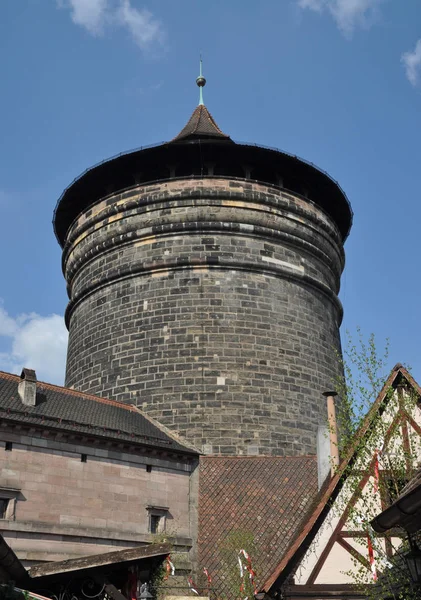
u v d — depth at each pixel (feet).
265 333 118.32
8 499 80.89
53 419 87.61
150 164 128.98
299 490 94.17
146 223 124.26
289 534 87.61
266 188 126.41
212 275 120.57
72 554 83.41
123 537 88.38
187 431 109.29
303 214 129.08
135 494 91.97
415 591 45.62
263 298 120.78
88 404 102.06
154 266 121.60
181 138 137.90
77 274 135.13
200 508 95.76
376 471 56.18
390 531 56.59
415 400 59.16
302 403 116.26
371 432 58.03
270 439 110.42
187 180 124.57
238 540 86.74
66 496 85.56
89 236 131.44
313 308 127.13
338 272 139.85
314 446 114.32
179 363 114.52
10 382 93.71
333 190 135.33
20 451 83.61
